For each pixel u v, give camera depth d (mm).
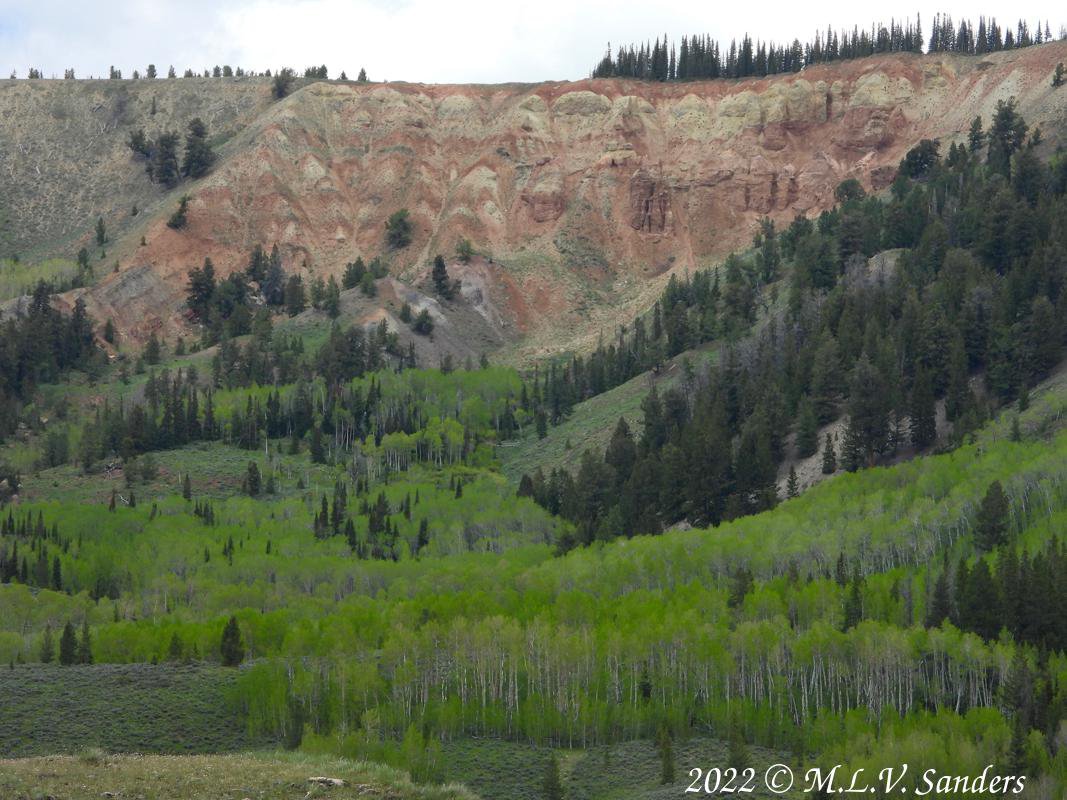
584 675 157125
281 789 97562
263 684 153500
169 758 108500
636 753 143875
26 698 156125
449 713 150375
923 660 156500
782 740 144875
